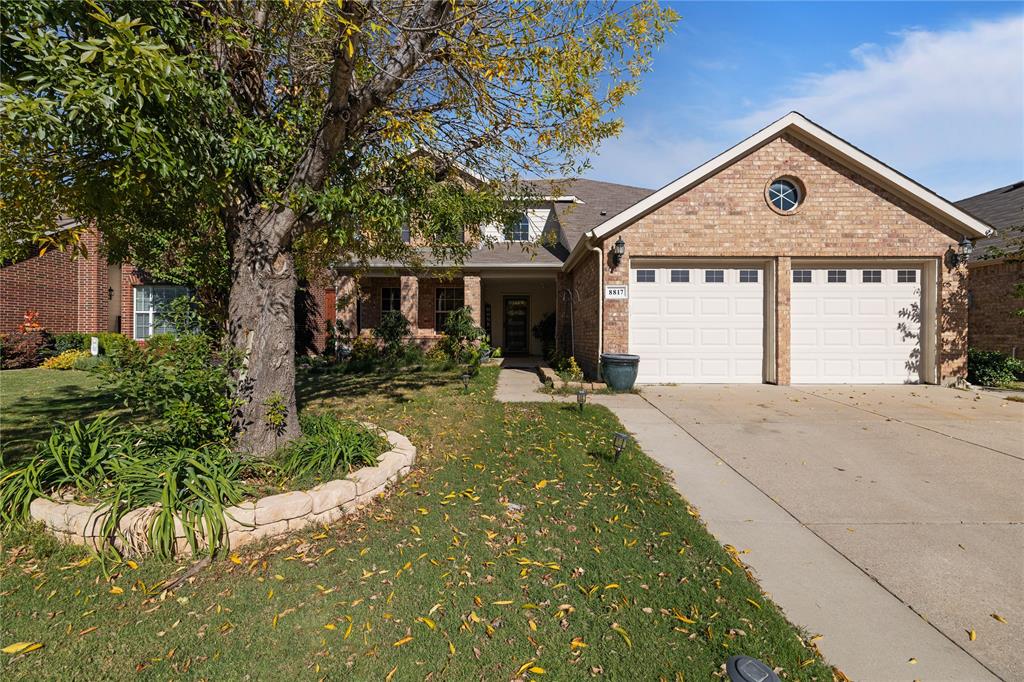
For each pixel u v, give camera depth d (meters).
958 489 4.43
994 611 2.69
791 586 2.92
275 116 4.92
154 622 2.48
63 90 2.67
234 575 2.90
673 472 4.86
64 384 9.77
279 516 3.32
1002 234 9.53
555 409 7.46
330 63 5.00
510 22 4.58
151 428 3.98
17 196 3.56
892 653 2.35
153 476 3.36
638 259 10.05
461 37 4.49
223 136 4.05
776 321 9.84
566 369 12.09
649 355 10.13
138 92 2.91
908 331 10.03
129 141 2.94
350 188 4.49
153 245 6.91
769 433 6.23
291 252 4.45
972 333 11.98
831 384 10.00
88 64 3.01
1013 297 10.59
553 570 3.00
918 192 9.49
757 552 3.32
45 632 2.40
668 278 10.11
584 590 2.79
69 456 3.58
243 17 4.36
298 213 4.20
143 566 2.97
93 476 3.57
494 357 15.72
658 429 6.43
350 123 4.28
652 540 3.40
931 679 2.19
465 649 2.31
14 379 10.51
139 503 3.22
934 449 5.56
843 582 2.96
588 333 11.31
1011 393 9.01
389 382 10.53
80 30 3.06
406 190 5.39
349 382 10.53
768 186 9.77
